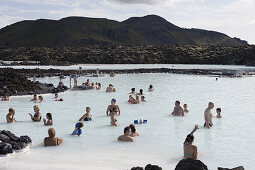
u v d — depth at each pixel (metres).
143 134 11.62
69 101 20.03
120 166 7.86
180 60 81.94
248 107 17.66
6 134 9.56
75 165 7.85
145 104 18.78
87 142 10.45
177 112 15.34
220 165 8.23
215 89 26.27
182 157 8.84
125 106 18.11
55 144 9.98
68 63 70.38
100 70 46.91
